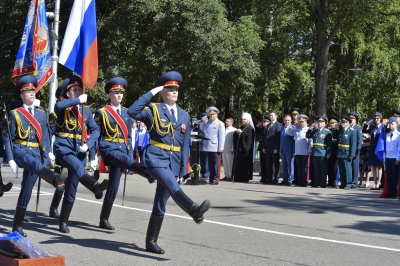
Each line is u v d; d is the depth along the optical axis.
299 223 9.33
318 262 6.64
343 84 37.59
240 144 17.22
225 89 29.00
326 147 15.65
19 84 8.19
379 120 15.32
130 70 30.27
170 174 6.71
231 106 36.91
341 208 11.22
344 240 7.96
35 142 8.19
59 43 28.94
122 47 28.20
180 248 7.28
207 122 16.33
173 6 25.55
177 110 7.07
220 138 16.02
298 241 7.85
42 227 8.66
